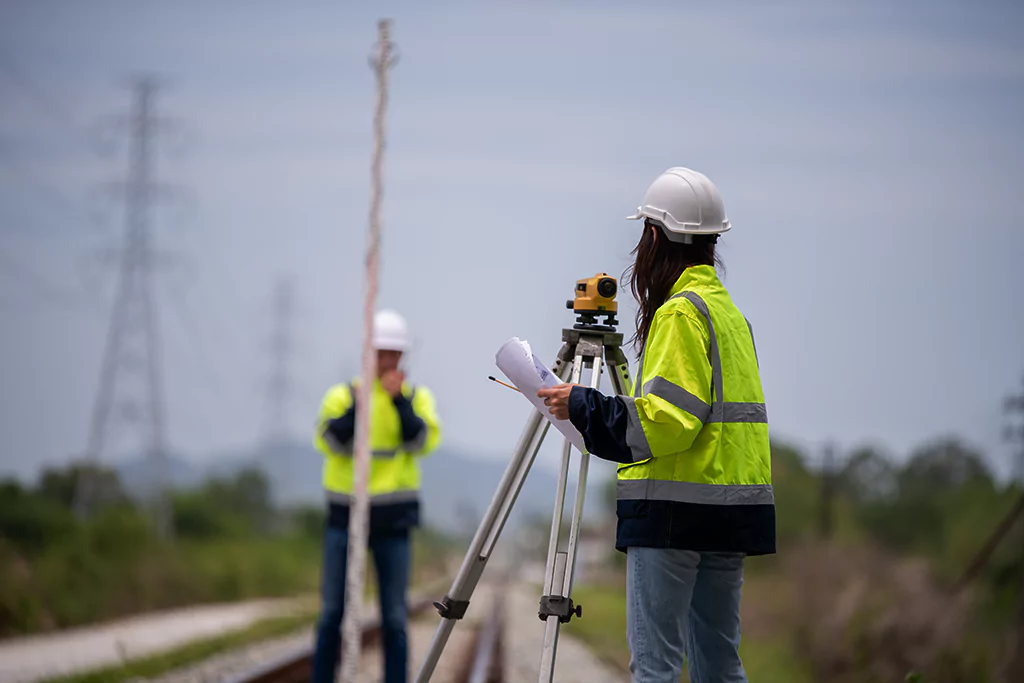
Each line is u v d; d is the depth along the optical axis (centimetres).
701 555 888
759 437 882
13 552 3928
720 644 907
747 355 890
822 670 3775
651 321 909
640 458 835
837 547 5247
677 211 899
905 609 3825
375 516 1539
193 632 3550
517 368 895
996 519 5778
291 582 6844
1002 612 3556
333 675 1526
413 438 1545
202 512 9500
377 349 1573
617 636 4291
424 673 977
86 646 2939
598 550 14800
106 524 5350
